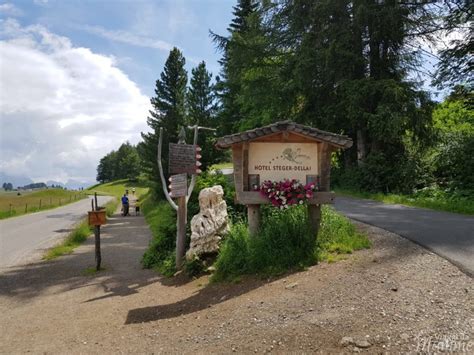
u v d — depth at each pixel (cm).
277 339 409
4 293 823
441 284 486
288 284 559
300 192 684
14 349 497
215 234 794
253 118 2769
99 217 1009
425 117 1820
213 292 617
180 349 430
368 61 2048
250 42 2469
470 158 1659
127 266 1034
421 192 1700
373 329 395
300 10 2152
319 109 2138
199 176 1043
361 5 1803
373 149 2034
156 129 3045
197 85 3203
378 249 671
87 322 579
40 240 1708
